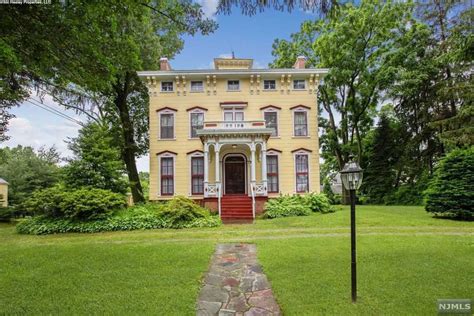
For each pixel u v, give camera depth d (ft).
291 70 64.85
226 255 26.96
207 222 45.42
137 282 19.29
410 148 78.59
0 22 14.25
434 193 47.14
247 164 64.90
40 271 22.15
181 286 18.54
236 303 16.40
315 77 65.67
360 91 81.20
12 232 43.91
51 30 15.71
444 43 64.39
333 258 24.17
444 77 71.56
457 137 57.16
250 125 60.59
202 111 65.36
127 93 66.80
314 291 17.25
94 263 24.14
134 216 45.75
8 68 14.24
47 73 17.76
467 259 23.08
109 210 45.57
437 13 69.05
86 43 17.39
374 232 36.37
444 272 19.97
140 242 33.60
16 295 17.26
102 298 16.65
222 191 63.98
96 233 41.29
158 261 24.41
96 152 52.08
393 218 46.39
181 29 22.65
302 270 21.30
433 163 78.54
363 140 96.27
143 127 76.69
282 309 15.26
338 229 39.11
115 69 19.48
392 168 86.02
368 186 89.40
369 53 77.05
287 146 65.21
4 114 37.09
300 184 64.75
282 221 47.50
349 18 72.84
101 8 16.60
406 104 80.02
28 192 84.69
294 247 28.63
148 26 54.75
